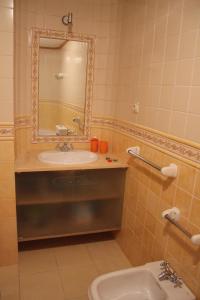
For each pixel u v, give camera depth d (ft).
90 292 4.43
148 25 5.92
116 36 7.55
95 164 6.89
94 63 7.72
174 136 5.04
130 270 4.93
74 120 7.93
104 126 8.22
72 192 7.13
